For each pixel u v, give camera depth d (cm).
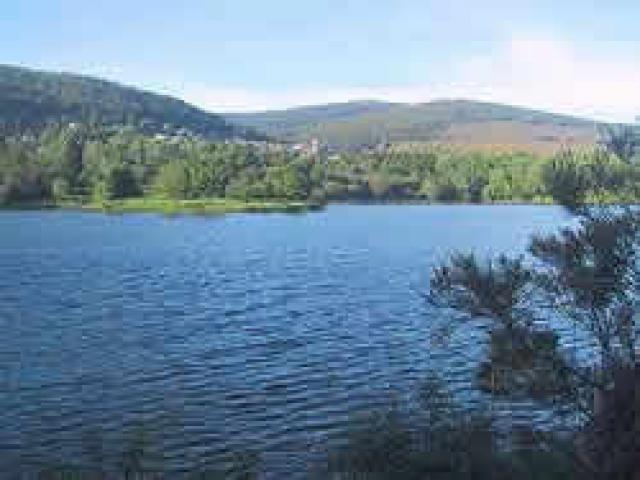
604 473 1512
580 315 1599
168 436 3528
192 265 9875
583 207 1659
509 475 1850
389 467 2002
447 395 2302
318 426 3662
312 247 12244
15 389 4225
